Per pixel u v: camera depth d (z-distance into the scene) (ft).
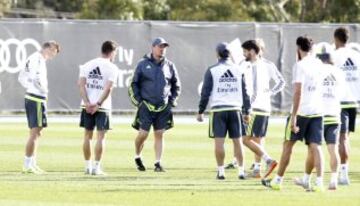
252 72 160.97
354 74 150.10
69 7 501.97
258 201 122.62
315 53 144.25
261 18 403.13
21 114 285.43
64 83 286.66
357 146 215.72
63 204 117.70
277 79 162.40
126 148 204.85
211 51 294.87
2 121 268.41
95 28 288.30
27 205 116.47
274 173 161.99
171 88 168.04
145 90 165.37
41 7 497.46
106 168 168.04
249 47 161.17
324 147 214.07
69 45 286.87
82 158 184.14
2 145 206.69
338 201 123.34
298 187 139.74
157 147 165.17
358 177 158.10
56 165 171.42
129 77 290.35
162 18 390.01
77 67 287.69
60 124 262.67
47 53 156.66
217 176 151.12
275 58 296.71
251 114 159.02
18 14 477.77
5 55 283.59
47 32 285.84
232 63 150.61
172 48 292.81
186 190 133.90
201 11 383.65
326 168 173.78
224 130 150.10
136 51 291.17
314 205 119.44
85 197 124.67
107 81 156.04
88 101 156.04
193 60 293.84
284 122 279.49
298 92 131.34
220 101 149.59
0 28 282.97
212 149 204.64
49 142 215.51
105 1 381.19
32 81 155.94
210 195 128.36
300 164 177.88
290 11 418.51
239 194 130.00
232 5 384.47
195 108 294.66
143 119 164.35
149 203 119.65
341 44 151.94
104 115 156.15
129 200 122.21
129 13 382.22
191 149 204.33
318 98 132.67
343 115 147.13
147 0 391.65
